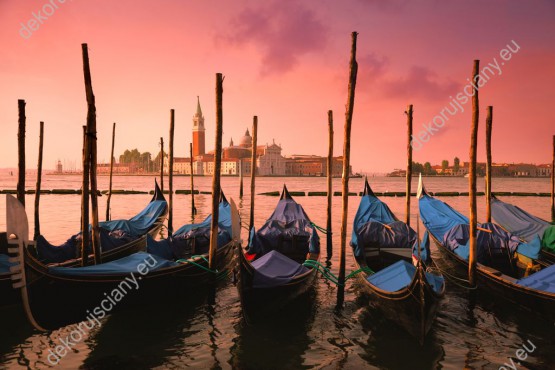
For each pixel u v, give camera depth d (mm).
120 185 87875
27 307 7688
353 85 10781
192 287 11086
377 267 12344
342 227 10930
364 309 10422
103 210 33344
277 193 53031
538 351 8141
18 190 13719
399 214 31125
